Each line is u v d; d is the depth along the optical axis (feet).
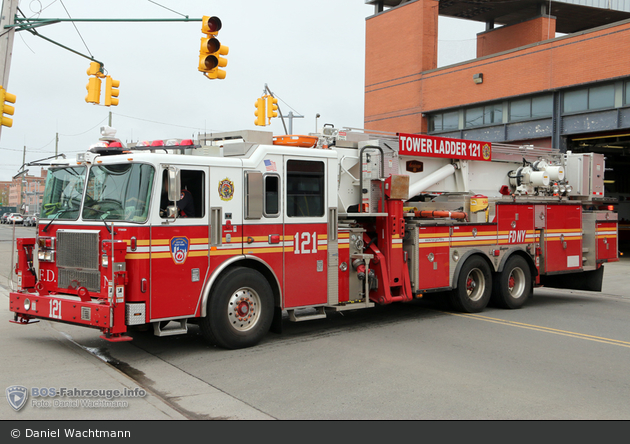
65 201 24.56
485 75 84.89
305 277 27.02
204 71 42.24
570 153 42.45
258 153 25.41
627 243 108.68
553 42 75.31
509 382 20.07
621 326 30.94
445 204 35.19
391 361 22.82
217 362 22.66
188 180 23.30
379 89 103.24
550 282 44.47
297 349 24.84
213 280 23.79
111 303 20.94
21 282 25.34
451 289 33.17
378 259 29.76
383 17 102.01
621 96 68.23
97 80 47.44
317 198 27.58
